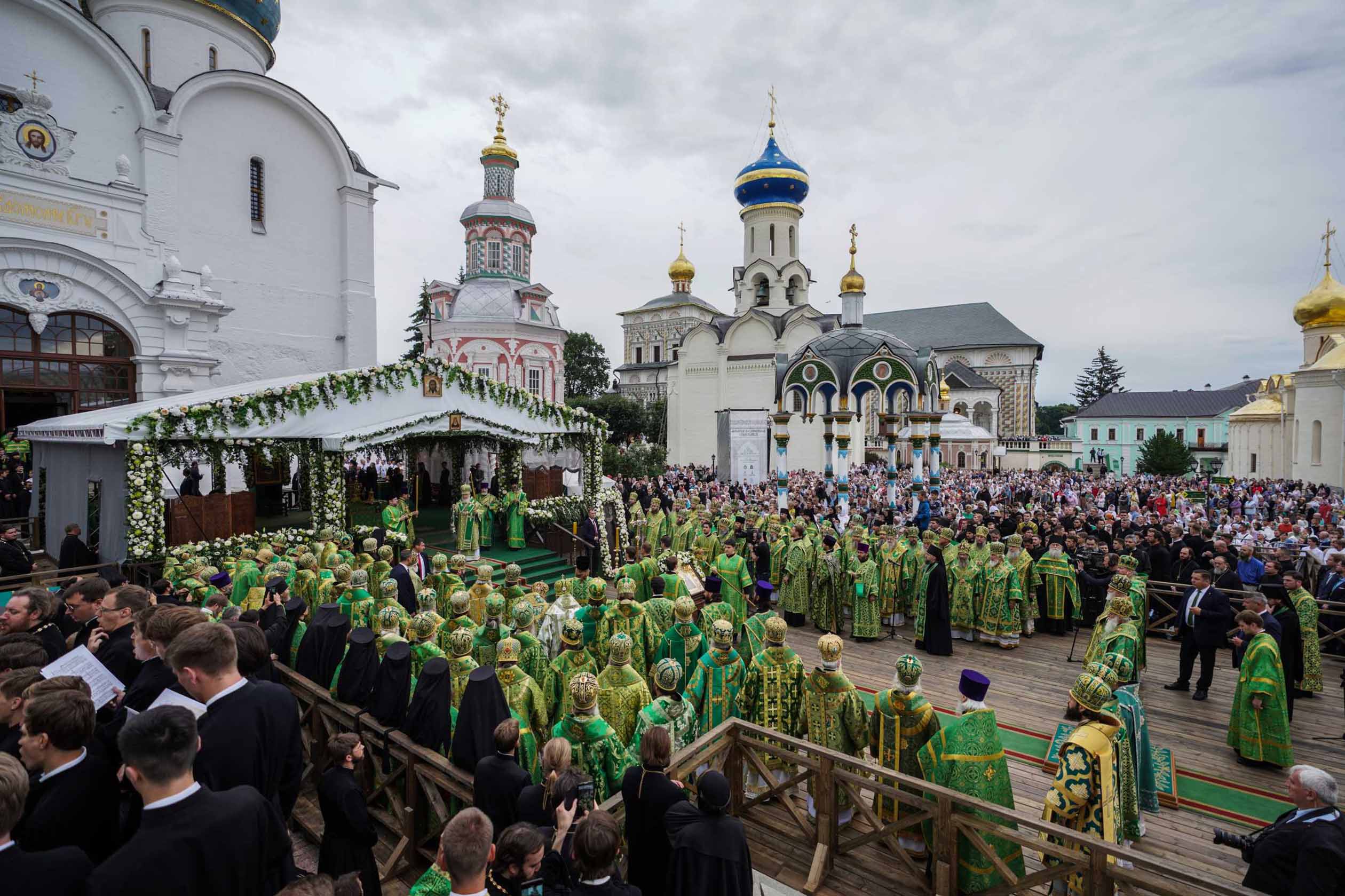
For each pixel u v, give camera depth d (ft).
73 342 63.10
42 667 14.25
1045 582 41.73
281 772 12.61
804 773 18.58
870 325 263.70
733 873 12.17
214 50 89.10
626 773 14.71
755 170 154.40
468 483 58.29
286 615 24.47
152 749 8.95
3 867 8.37
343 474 49.93
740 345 155.74
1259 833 14.40
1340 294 117.08
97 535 46.83
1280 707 24.18
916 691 18.42
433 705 17.83
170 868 8.75
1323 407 101.35
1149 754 21.68
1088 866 13.44
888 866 18.07
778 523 49.96
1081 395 372.99
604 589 24.80
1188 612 31.86
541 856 10.64
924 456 158.40
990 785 16.10
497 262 161.68
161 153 75.05
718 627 20.79
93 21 75.31
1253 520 74.59
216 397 47.16
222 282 81.30
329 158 91.61
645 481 98.32
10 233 59.77
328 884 8.70
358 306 93.91
